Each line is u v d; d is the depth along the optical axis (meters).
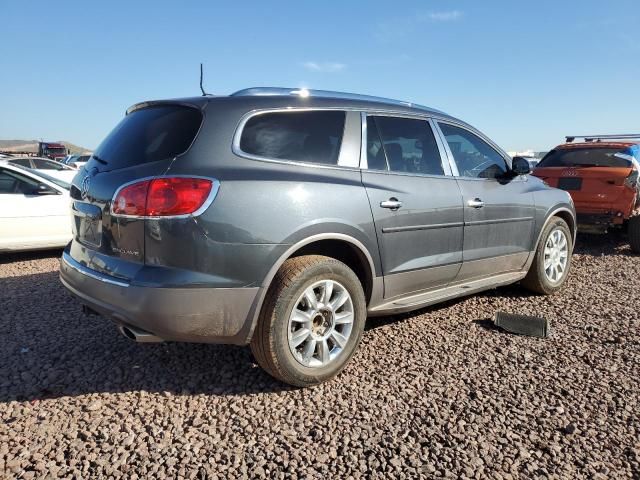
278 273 2.98
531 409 2.90
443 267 3.92
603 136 9.99
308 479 2.31
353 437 2.64
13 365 3.46
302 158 3.18
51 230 7.01
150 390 3.13
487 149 4.62
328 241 3.30
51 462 2.41
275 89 3.38
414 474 2.35
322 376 3.16
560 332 4.09
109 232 2.95
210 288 2.76
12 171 6.89
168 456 2.47
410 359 3.58
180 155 2.84
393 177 3.57
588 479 2.32
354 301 3.28
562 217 5.42
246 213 2.81
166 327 2.77
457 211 3.97
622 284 5.64
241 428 2.72
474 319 4.41
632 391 3.11
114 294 2.82
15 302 4.84
